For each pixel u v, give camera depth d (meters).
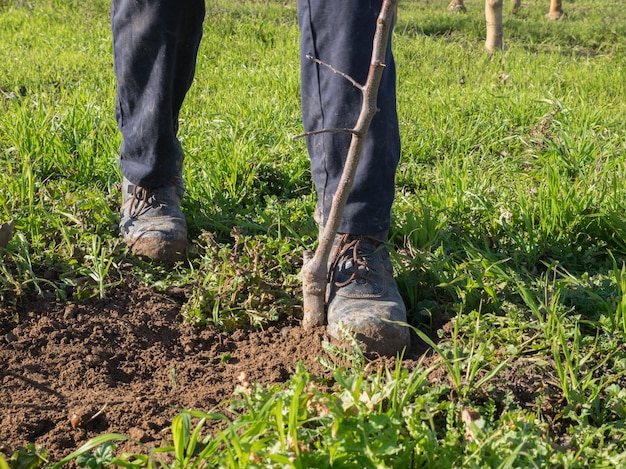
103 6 4.65
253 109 2.38
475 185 1.79
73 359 1.13
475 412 0.94
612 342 1.16
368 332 1.13
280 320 1.25
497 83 3.18
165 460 0.92
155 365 1.14
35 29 3.96
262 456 0.84
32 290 1.27
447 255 1.44
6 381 1.07
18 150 1.85
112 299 1.28
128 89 1.38
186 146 1.98
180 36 1.33
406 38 4.37
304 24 1.14
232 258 1.33
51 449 0.96
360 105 1.14
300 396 0.93
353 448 0.84
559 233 1.55
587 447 0.95
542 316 1.24
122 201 1.52
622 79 3.19
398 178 1.89
